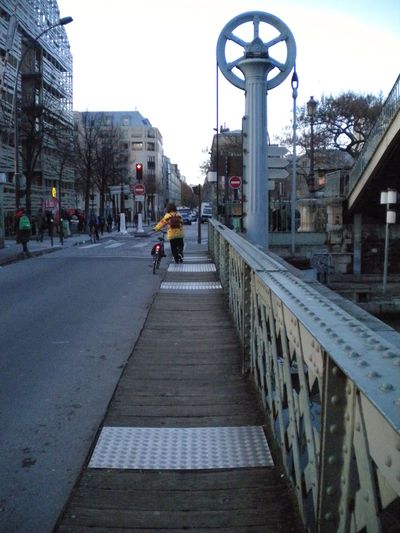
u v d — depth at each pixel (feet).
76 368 20.86
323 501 7.88
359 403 6.50
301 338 9.43
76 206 249.55
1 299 37.29
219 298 34.32
